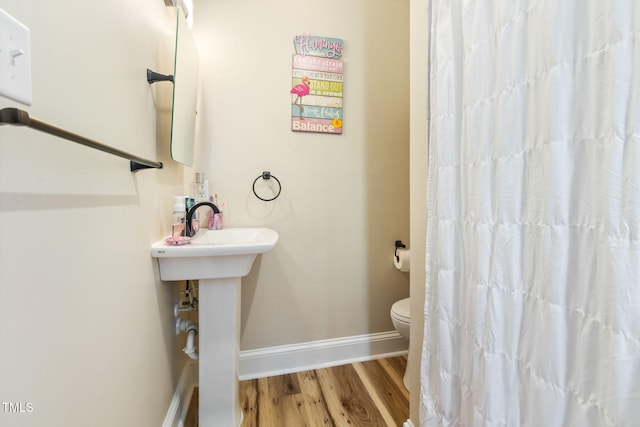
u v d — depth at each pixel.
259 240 1.16
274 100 1.65
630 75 0.48
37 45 0.46
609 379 0.52
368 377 1.66
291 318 1.73
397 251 1.81
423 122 1.07
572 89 0.57
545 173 0.61
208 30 1.56
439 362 0.92
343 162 1.77
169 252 0.98
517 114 0.67
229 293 1.18
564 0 0.57
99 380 0.64
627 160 0.49
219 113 1.59
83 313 0.59
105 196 0.68
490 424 0.73
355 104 1.77
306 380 1.63
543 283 0.62
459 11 0.85
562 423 0.60
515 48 0.66
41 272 0.47
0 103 0.39
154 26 1.03
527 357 0.67
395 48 1.82
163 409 1.08
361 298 1.83
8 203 0.41
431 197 0.97
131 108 0.83
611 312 0.51
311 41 1.67
